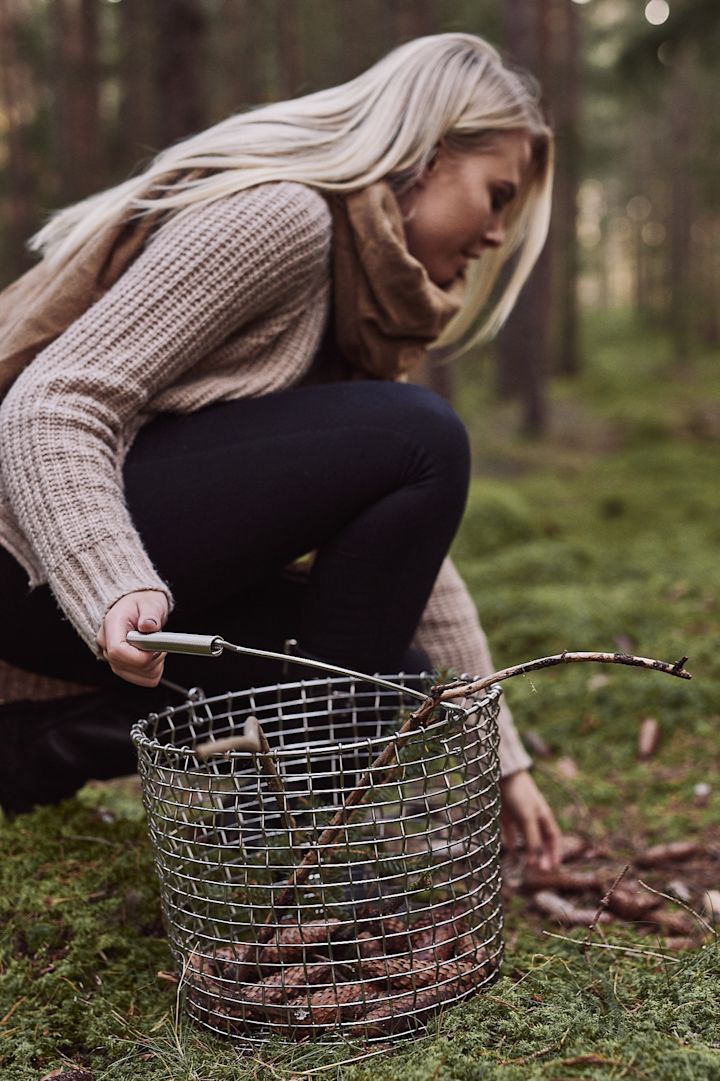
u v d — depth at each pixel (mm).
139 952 1323
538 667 1074
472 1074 1006
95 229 1469
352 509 1408
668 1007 1132
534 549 4578
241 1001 1142
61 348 1306
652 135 26156
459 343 8664
